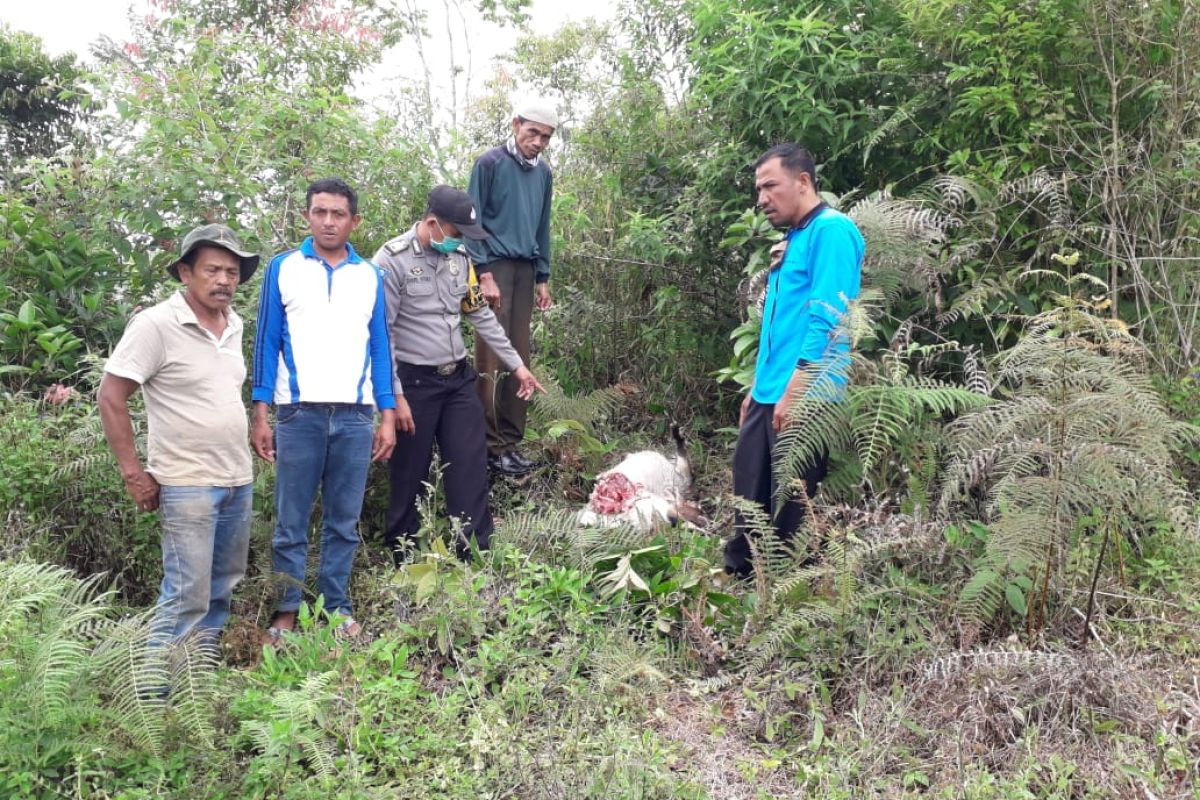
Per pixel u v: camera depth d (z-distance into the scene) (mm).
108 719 2932
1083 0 4797
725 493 5281
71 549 4156
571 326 6992
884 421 3676
